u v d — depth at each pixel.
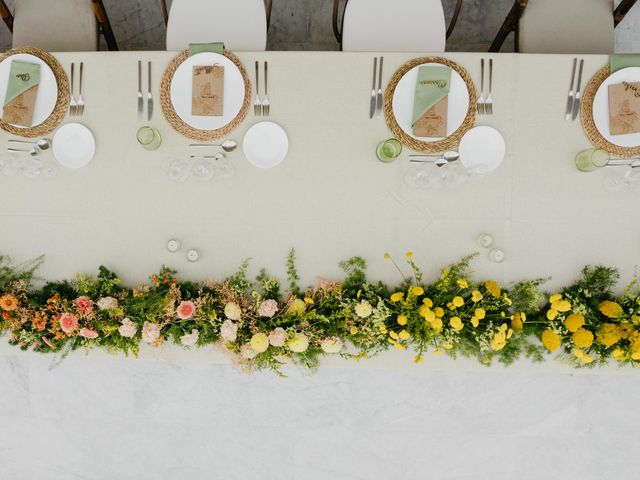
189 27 1.79
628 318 1.43
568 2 1.76
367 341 1.50
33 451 2.38
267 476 2.34
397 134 1.53
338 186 1.55
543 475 2.26
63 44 1.83
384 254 1.53
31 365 2.31
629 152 1.50
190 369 2.29
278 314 1.52
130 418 2.33
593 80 1.52
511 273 1.54
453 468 2.28
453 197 1.54
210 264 1.57
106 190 1.57
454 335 1.48
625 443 2.22
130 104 1.56
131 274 1.58
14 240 1.58
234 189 1.56
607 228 1.53
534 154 1.53
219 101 1.52
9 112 1.53
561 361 1.51
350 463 2.30
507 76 1.53
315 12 2.26
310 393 2.27
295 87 1.55
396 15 1.76
